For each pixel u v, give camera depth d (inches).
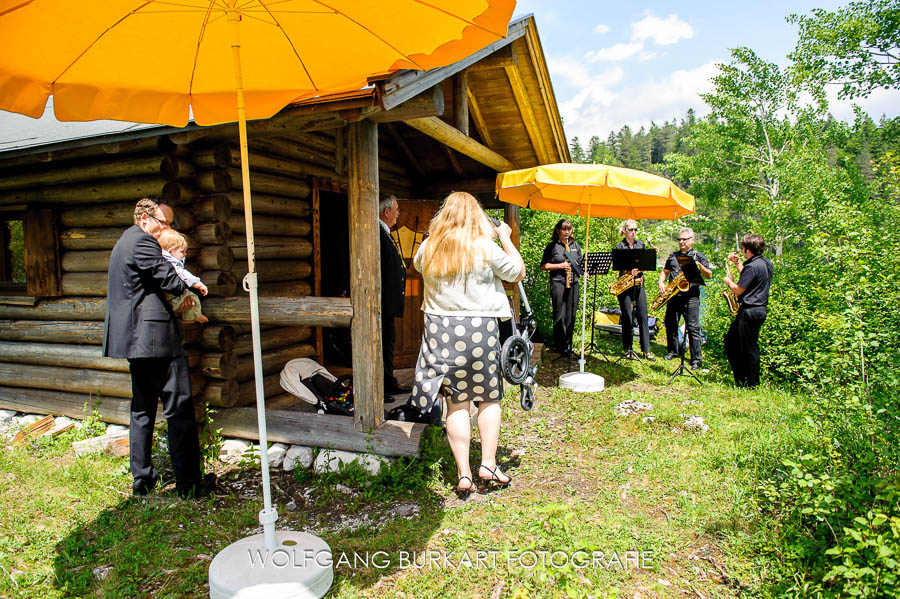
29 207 209.6
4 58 99.1
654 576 111.0
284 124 158.9
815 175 607.2
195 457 150.2
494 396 145.6
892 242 194.5
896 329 157.9
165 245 150.1
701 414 216.2
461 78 237.6
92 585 111.8
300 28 109.8
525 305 243.0
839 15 541.6
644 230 470.3
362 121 162.2
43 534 130.9
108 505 146.1
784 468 146.4
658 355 349.4
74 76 109.9
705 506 138.5
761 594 102.7
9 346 221.8
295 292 234.8
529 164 328.2
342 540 126.2
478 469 166.7
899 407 127.3
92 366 205.0
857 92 535.8
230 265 181.6
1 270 231.9
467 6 95.4
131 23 101.4
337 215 297.6
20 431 200.7
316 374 193.0
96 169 189.6
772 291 303.4
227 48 115.3
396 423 173.6
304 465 170.6
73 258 206.1
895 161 215.3
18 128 209.8
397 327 282.7
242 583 100.8
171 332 145.6
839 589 97.2
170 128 157.8
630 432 198.8
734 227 775.1
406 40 109.0
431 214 287.3
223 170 179.6
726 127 758.5
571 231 323.0
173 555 121.0
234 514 141.0
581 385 257.1
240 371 200.5
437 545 123.6
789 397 238.7
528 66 253.1
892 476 106.3
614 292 335.6
